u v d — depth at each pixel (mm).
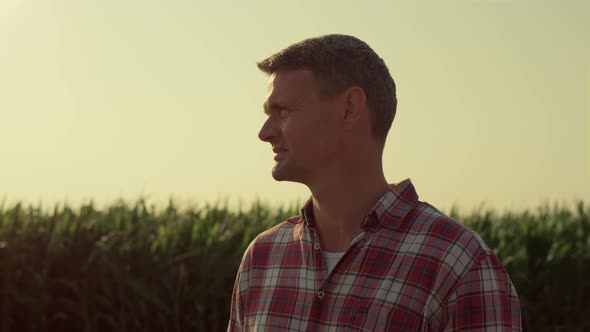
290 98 1833
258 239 2061
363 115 1825
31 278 6992
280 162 1853
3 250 6988
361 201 1830
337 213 1849
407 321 1676
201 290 6641
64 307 6938
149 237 6949
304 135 1813
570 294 6375
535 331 6375
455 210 7805
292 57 1856
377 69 1862
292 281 1892
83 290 6855
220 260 6664
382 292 1717
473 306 1664
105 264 6789
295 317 1838
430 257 1709
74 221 7340
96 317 6824
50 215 7801
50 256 6945
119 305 6840
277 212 8047
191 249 6852
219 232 7051
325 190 1843
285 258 1945
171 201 7980
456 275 1679
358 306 1729
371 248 1770
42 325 6910
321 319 1775
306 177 1847
